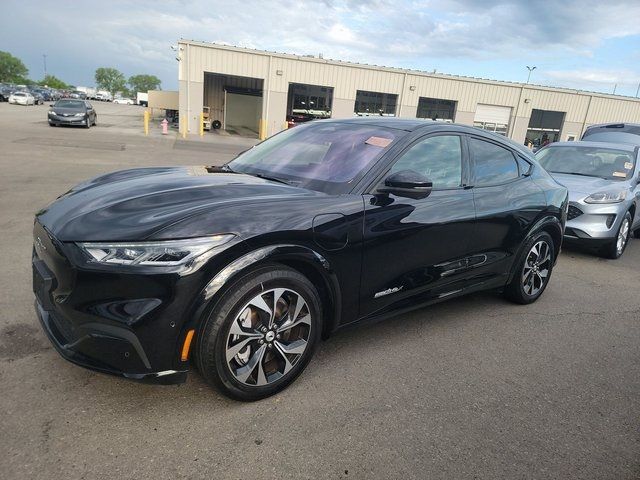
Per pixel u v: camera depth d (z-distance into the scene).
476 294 4.71
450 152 3.56
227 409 2.54
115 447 2.20
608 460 2.38
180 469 2.10
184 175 3.16
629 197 6.52
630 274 5.90
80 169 10.73
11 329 3.19
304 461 2.20
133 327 2.20
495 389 2.96
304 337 2.74
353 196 2.89
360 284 2.94
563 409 2.80
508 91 34.28
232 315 2.38
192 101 29.14
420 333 3.69
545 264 4.56
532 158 4.50
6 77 124.00
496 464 2.28
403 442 2.38
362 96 32.88
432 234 3.27
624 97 36.31
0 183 8.40
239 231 2.37
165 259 2.22
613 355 3.57
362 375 2.99
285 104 31.02
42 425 2.31
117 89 162.25
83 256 2.25
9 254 4.71
